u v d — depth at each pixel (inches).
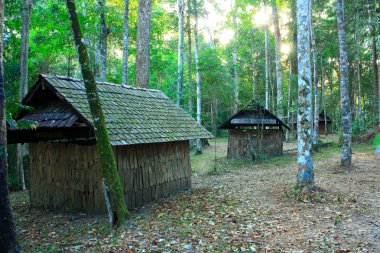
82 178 343.9
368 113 1190.9
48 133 329.4
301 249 197.9
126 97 400.5
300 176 330.0
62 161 360.2
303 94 325.4
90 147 337.1
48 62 935.7
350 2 854.5
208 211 297.0
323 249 195.8
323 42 1087.0
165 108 446.9
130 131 333.1
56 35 693.3
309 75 326.0
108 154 264.7
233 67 1010.1
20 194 494.3
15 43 598.9
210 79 787.4
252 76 1386.6
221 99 877.2
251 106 742.5
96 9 612.4
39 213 360.2
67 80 342.6
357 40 1031.0
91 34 674.8
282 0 1093.1
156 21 900.6
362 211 265.6
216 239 220.7
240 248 202.1
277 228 237.6
